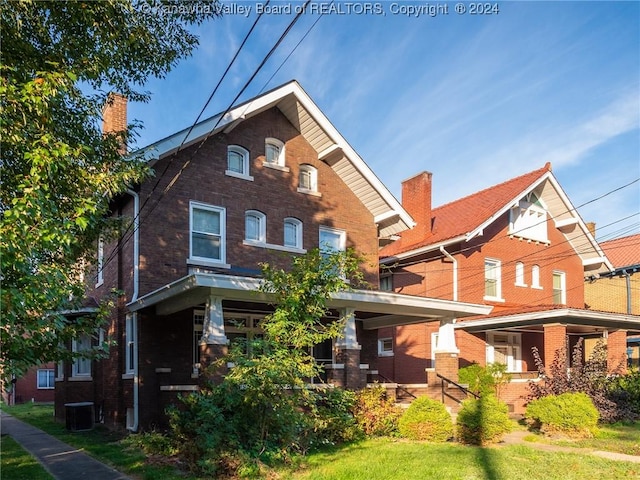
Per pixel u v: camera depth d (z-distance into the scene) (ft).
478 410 37.93
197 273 35.86
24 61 24.93
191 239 48.26
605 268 82.94
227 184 50.78
